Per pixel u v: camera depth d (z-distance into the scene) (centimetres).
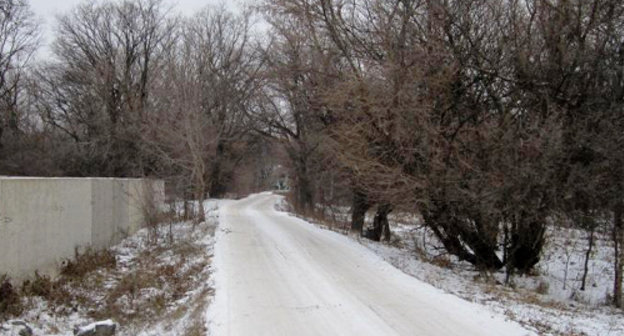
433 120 1561
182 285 1188
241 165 5959
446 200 1514
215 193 5897
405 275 1237
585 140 1380
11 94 4409
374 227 2359
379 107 1544
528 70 1509
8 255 993
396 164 1581
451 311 899
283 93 3102
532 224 1523
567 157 1381
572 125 1410
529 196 1372
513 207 1394
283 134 3872
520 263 1708
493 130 1470
